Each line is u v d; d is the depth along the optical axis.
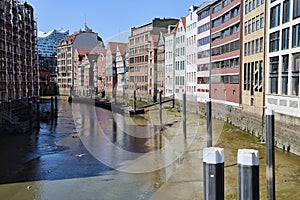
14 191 17.52
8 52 48.28
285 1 26.78
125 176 18.97
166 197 14.80
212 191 4.16
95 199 15.97
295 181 17.55
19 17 55.34
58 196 16.61
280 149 25.23
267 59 30.31
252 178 4.07
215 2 47.03
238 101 38.84
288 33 26.22
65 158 24.42
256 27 34.50
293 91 25.12
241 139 29.70
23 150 27.69
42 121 46.75
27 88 58.62
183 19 53.88
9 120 37.44
